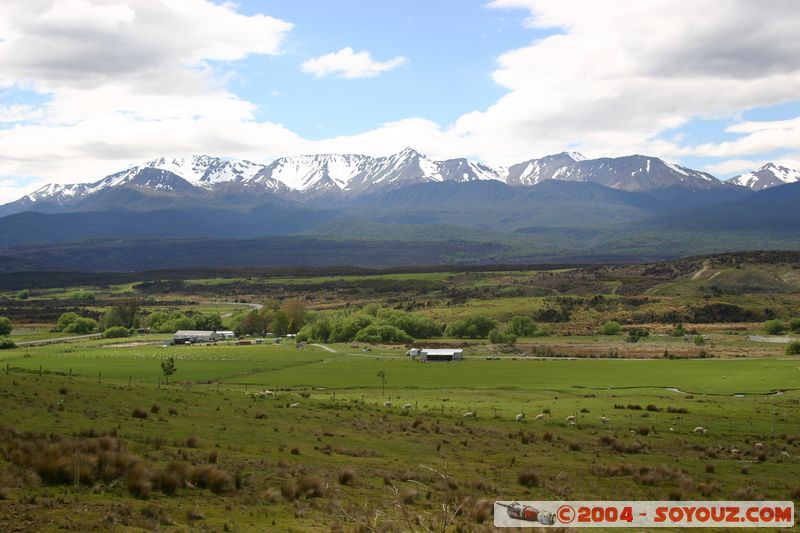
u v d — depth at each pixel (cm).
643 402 9338
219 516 3048
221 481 3497
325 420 6750
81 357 15138
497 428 7044
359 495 3734
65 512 2816
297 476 4003
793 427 7550
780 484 4959
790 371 12575
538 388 10962
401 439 6028
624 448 6147
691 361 14775
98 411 5466
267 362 14612
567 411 8431
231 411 6619
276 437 5453
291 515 3178
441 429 6719
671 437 6900
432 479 4394
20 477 3145
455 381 11781
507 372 13050
